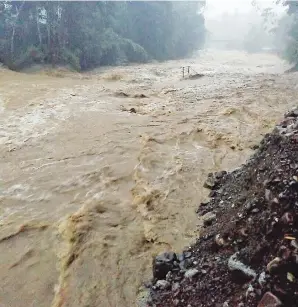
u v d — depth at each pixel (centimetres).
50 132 1005
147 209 595
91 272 460
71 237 526
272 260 322
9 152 862
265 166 495
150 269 461
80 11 2881
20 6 2575
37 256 498
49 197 655
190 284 388
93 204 614
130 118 1157
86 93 1593
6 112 1195
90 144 913
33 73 2300
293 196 367
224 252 402
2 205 630
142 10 3997
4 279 458
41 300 425
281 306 292
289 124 577
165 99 1512
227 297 342
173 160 795
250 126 1041
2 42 2491
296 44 2930
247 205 429
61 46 2705
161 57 4294
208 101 1405
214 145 898
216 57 4972
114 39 3341
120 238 523
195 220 554
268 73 2481
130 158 822
